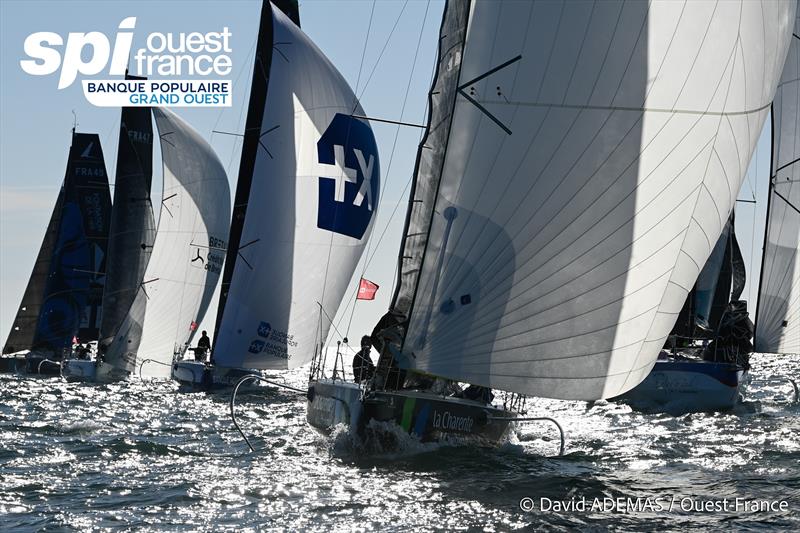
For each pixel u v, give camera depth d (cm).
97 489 5859
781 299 11619
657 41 6006
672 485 6034
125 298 15912
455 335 6238
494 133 6200
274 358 12419
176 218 15638
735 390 10262
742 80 6038
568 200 6072
